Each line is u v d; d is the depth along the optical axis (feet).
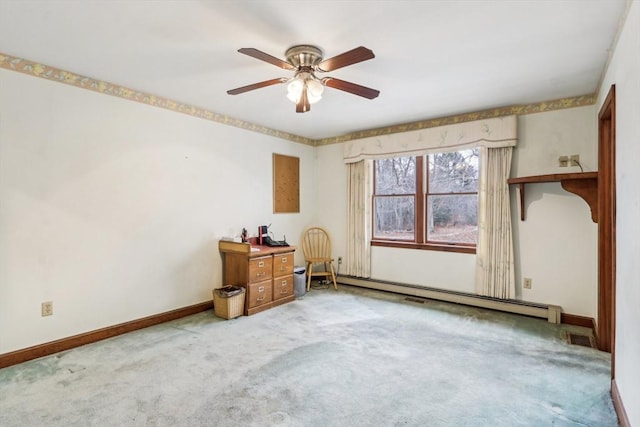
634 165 5.41
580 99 10.87
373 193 16.06
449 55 8.04
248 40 7.34
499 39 7.29
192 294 12.21
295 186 16.61
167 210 11.46
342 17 6.43
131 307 10.54
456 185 13.76
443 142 13.34
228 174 13.46
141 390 7.11
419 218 14.60
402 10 6.18
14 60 8.24
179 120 11.75
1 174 8.13
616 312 6.76
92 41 7.41
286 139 16.14
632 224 5.52
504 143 11.85
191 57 8.20
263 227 14.33
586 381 7.45
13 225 8.32
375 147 15.21
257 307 12.39
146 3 5.98
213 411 6.41
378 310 12.54
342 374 7.80
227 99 11.35
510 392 7.04
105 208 9.95
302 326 10.91
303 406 6.57
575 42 7.37
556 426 5.97
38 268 8.71
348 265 16.39
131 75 9.33
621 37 6.44
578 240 11.03
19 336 8.40
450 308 12.74
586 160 10.78
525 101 11.49
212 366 8.18
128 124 10.41
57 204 9.02
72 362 8.36
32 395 6.90
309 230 17.06
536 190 11.68
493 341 9.66
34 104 8.59
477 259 12.80
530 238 11.83
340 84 8.04
